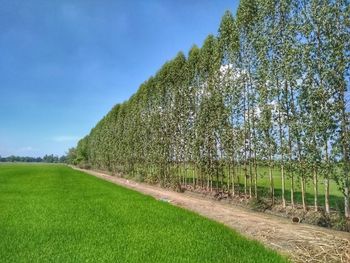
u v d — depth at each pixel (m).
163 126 46.28
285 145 21.73
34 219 19.41
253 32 25.41
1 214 21.03
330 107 18.19
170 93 44.16
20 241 14.25
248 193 29.61
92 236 15.18
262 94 23.64
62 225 17.67
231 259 11.57
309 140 19.09
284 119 21.83
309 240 13.49
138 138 57.28
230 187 34.34
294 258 11.88
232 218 19.45
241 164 28.33
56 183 48.38
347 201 17.48
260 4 24.20
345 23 17.66
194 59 37.62
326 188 18.67
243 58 27.11
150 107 51.62
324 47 18.44
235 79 28.00
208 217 21.02
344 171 17.52
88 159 129.38
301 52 19.81
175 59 42.56
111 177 70.69
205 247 13.17
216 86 31.50
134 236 15.17
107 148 84.94
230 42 29.08
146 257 11.89
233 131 28.05
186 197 32.53
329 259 11.62
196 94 36.75
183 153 40.12
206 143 34.03
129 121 63.56
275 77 22.70
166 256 11.98
